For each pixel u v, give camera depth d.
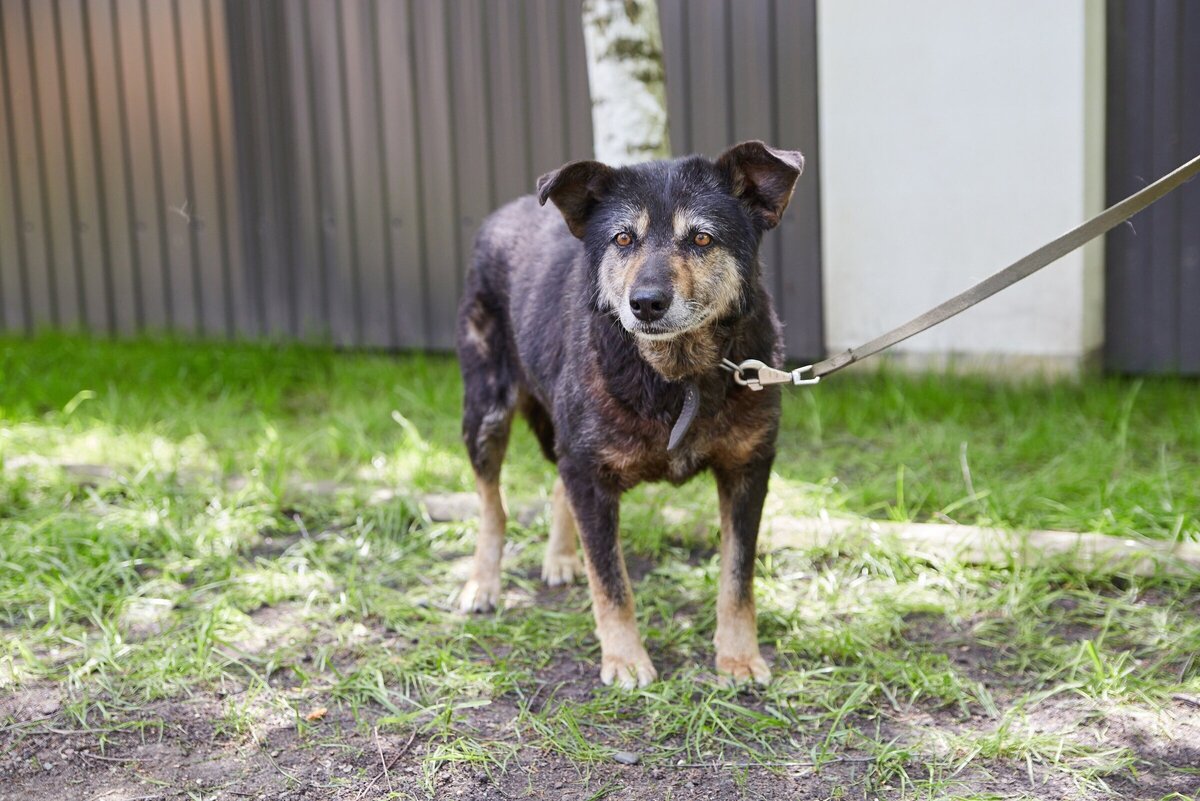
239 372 6.89
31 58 8.07
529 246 4.02
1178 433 5.37
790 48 6.62
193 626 3.69
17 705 3.26
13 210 8.34
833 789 2.82
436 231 7.52
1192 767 2.86
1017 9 6.02
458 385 6.54
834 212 6.62
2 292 8.50
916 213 6.44
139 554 4.29
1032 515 4.40
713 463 3.42
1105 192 6.51
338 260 7.75
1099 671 3.24
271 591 3.97
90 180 8.14
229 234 7.94
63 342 7.67
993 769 2.89
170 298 8.16
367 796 2.82
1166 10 6.21
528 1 7.05
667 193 3.17
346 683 3.34
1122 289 6.55
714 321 3.20
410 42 7.32
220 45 7.68
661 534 4.44
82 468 5.18
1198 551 3.93
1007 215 6.24
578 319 3.45
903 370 6.61
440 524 4.66
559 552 4.20
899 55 6.30
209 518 4.62
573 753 3.00
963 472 4.95
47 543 4.28
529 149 7.23
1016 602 3.78
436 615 3.84
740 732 3.10
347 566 4.27
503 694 3.34
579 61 7.02
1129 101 6.37
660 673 3.48
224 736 3.12
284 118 7.65
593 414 3.33
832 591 3.90
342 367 7.11
